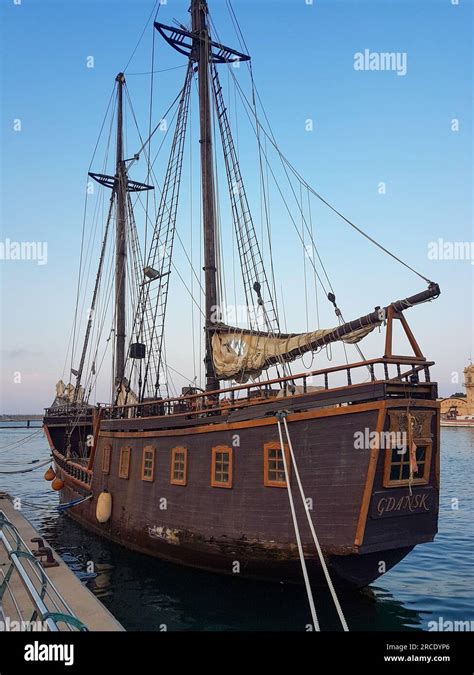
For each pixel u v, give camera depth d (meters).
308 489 12.56
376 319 13.23
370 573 12.70
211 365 19.36
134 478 18.56
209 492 14.87
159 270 24.33
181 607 13.30
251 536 13.52
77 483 24.89
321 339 14.66
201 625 12.15
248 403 14.36
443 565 17.88
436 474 13.03
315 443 12.57
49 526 25.14
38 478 49.38
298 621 12.31
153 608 13.28
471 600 13.91
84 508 23.47
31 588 6.59
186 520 15.48
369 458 11.64
